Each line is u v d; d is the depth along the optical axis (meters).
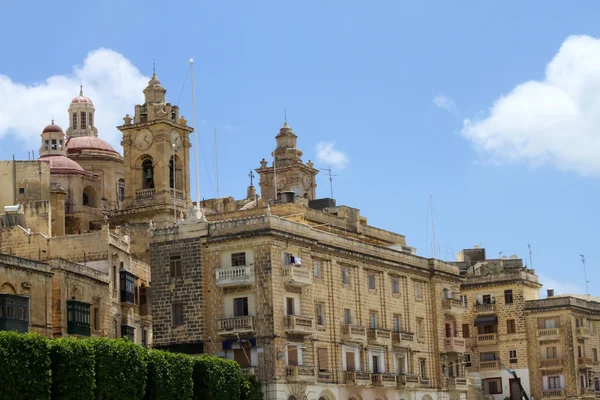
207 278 97.19
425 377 117.12
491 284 148.50
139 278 114.00
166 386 81.75
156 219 133.50
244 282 94.69
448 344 121.06
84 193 140.75
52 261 93.00
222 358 90.00
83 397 72.88
